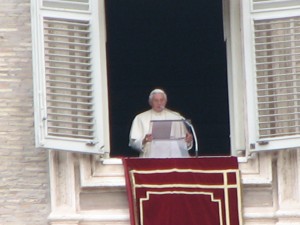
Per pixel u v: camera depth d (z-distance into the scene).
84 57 55.72
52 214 55.34
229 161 55.56
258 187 55.69
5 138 55.91
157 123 56.88
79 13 55.75
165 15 73.81
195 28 73.94
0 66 56.12
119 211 55.56
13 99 56.06
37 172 55.81
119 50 74.62
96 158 55.81
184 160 55.62
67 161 55.66
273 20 55.75
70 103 55.47
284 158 55.75
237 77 56.78
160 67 74.81
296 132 55.53
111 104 73.81
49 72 55.38
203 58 74.19
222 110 73.25
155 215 55.28
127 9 73.69
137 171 55.53
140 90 74.75
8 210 55.66
